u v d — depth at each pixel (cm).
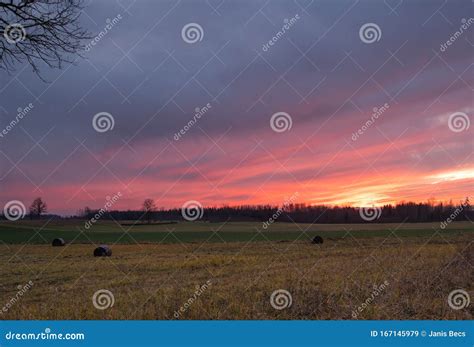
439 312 1061
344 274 1580
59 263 2606
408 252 2302
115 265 2433
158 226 5362
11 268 2356
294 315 1051
